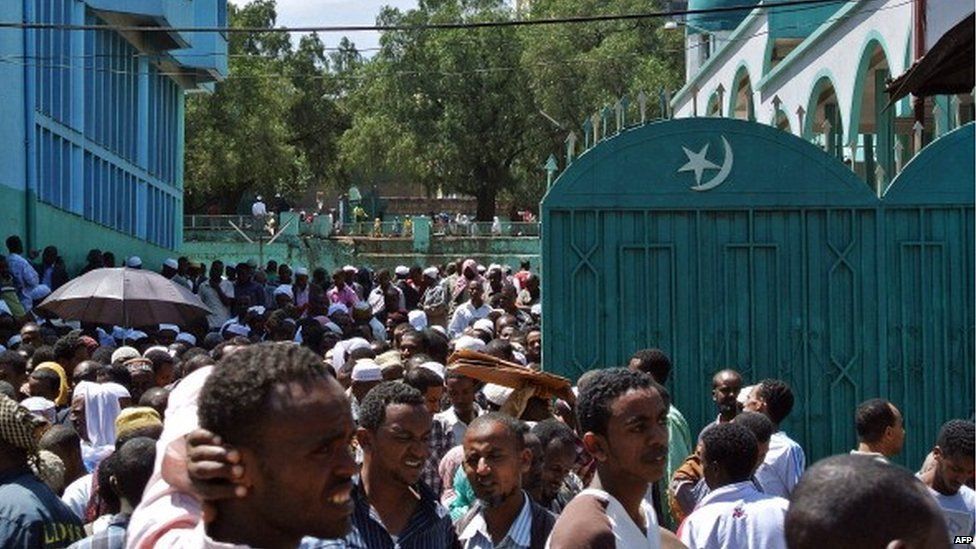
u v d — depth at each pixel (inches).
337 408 125.6
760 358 526.6
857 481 116.3
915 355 525.7
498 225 2015.3
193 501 139.0
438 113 2385.6
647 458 202.4
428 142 2359.7
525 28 2347.4
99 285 609.0
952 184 525.3
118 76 1341.0
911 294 526.0
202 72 1535.4
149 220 1478.8
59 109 1159.0
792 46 1251.8
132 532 137.9
